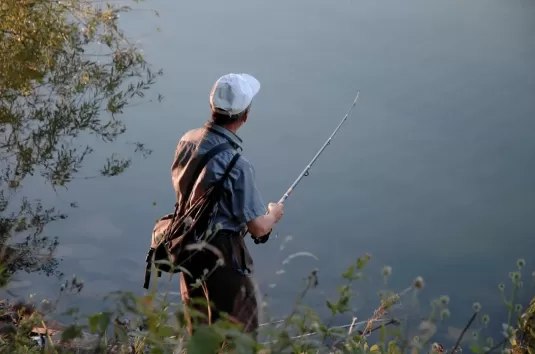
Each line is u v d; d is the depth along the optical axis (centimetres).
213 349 302
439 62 3225
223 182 547
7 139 998
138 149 1978
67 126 1042
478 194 2300
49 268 973
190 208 550
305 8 3431
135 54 1098
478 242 2059
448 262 1930
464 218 2177
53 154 1066
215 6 3216
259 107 2738
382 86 3039
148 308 331
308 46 3234
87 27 1012
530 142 2633
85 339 374
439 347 381
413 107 2841
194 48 2884
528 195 2298
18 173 1012
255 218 554
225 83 562
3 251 458
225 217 548
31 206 1220
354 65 3094
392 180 2380
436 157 2553
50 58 952
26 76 909
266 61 2978
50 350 354
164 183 1961
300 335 326
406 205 2244
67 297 371
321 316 363
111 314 324
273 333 316
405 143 2592
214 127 566
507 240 2078
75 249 1538
